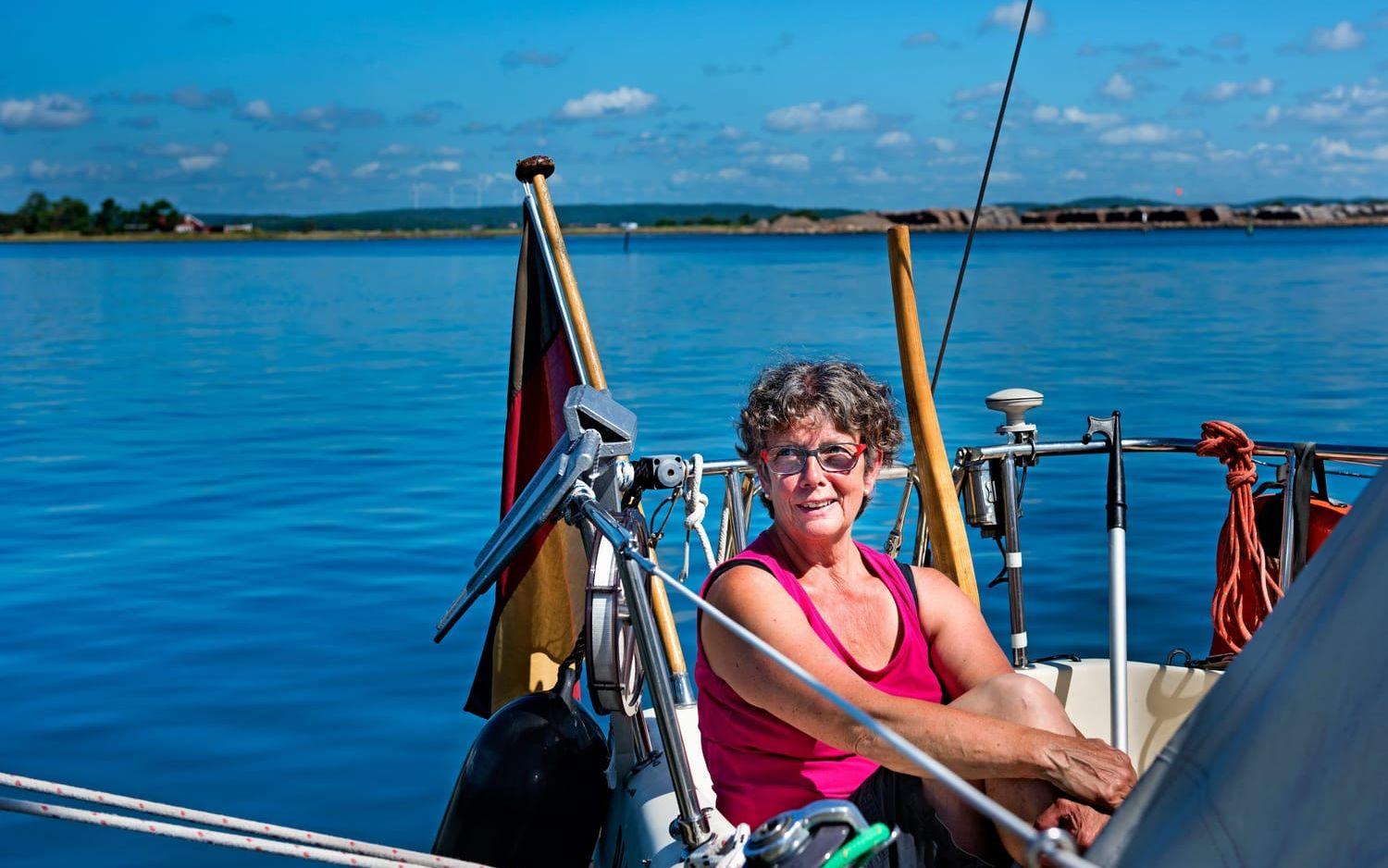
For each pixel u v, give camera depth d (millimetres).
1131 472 11141
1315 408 14695
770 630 2635
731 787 2766
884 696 2523
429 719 6285
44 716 6375
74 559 9438
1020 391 3641
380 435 15180
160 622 7895
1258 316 28484
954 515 3500
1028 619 7176
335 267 82000
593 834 3252
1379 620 1459
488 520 10445
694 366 21031
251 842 2559
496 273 68375
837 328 27891
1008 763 2385
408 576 8844
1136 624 7059
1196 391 16406
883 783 2578
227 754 5902
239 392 19859
